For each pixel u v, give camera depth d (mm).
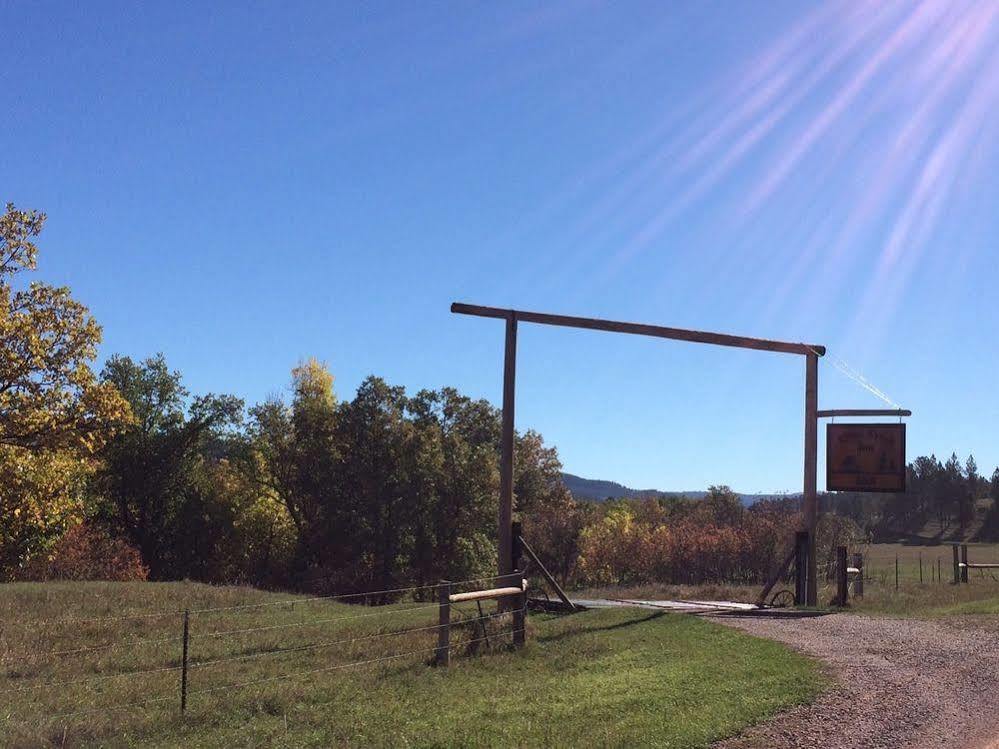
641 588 25969
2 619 16984
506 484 18656
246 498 64625
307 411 60938
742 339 21438
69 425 23828
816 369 22109
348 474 58344
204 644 14555
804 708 8898
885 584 30859
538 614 18875
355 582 53812
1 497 23406
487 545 57625
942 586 27781
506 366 18875
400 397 61281
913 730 8164
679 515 112188
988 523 143375
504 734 7742
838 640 13773
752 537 76812
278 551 64812
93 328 24266
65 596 20859
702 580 80938
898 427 20969
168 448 63625
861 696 9516
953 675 10789
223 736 8000
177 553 64875
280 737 7898
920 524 148000
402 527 55312
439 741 7523
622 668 11422
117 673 12172
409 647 13375
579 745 7309
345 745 7508
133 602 20516
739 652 12547
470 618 15445
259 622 17656
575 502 75562
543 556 70562
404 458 57625
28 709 9242
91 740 7809
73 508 30125
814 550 21531
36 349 22766
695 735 7715
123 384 62594
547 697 9508
